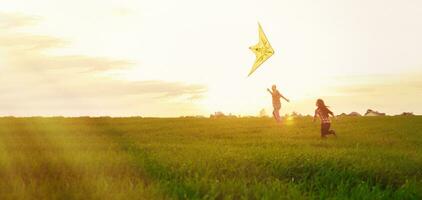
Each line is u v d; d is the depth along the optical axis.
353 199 9.85
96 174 12.62
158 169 13.20
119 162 13.98
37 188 10.20
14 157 15.34
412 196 10.41
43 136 31.86
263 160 14.27
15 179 11.18
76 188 10.05
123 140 27.14
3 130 37.84
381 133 32.91
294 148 19.41
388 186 11.50
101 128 40.03
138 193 9.42
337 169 13.37
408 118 50.47
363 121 46.75
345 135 30.97
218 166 13.60
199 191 10.09
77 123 46.22
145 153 16.88
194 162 13.62
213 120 48.88
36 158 15.40
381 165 13.68
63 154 16.44
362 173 13.11
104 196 9.26
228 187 10.22
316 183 11.88
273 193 9.62
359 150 18.44
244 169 13.46
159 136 30.97
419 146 23.58
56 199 9.44
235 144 23.39
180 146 20.28
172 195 9.44
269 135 30.86
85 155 15.76
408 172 13.74
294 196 9.56
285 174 13.34
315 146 22.94
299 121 44.69
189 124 44.09
